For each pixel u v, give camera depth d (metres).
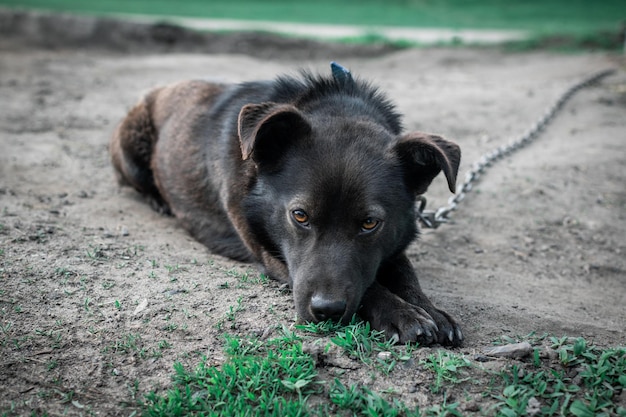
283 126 0.83
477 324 0.86
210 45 3.41
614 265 1.13
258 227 0.88
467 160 1.50
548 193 1.34
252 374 0.72
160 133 1.15
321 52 3.39
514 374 0.73
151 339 0.78
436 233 1.17
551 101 2.08
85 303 0.83
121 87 2.19
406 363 0.74
